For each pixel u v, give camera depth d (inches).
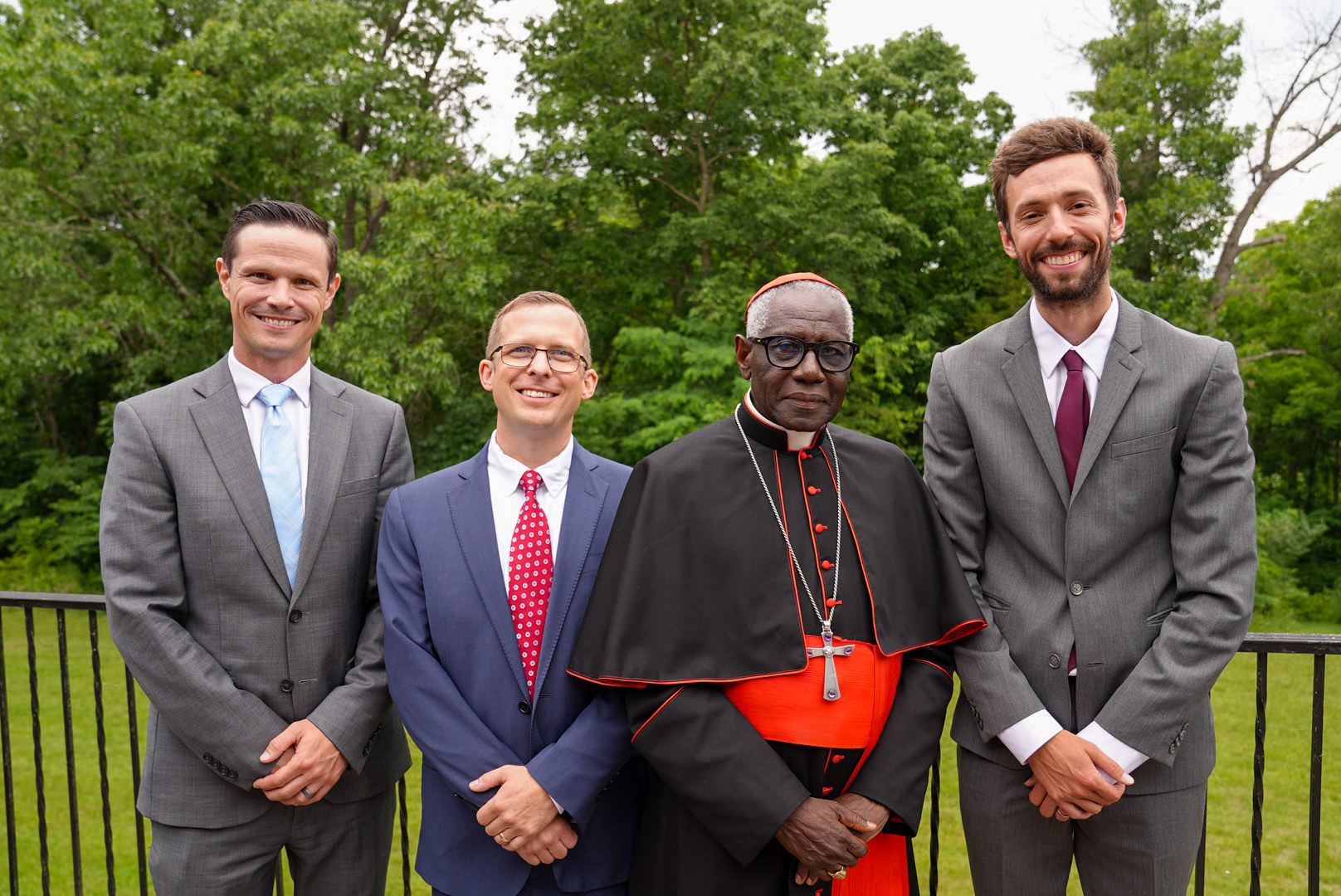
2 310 493.4
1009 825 80.7
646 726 74.2
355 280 468.4
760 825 69.8
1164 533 79.5
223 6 524.1
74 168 528.4
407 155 539.5
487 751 76.0
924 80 669.9
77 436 688.4
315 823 84.7
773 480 81.7
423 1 604.1
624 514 81.3
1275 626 553.9
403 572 81.9
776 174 614.9
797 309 77.8
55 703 320.5
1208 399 76.7
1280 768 269.4
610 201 569.6
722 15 534.3
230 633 81.9
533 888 77.7
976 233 659.4
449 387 483.8
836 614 77.6
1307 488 826.2
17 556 571.5
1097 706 77.5
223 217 594.2
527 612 81.0
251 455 84.1
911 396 613.9
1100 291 79.5
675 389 502.3
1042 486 80.2
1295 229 760.3
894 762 75.1
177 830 81.9
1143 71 667.4
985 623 79.4
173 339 550.3
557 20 576.7
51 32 482.9
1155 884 77.8
